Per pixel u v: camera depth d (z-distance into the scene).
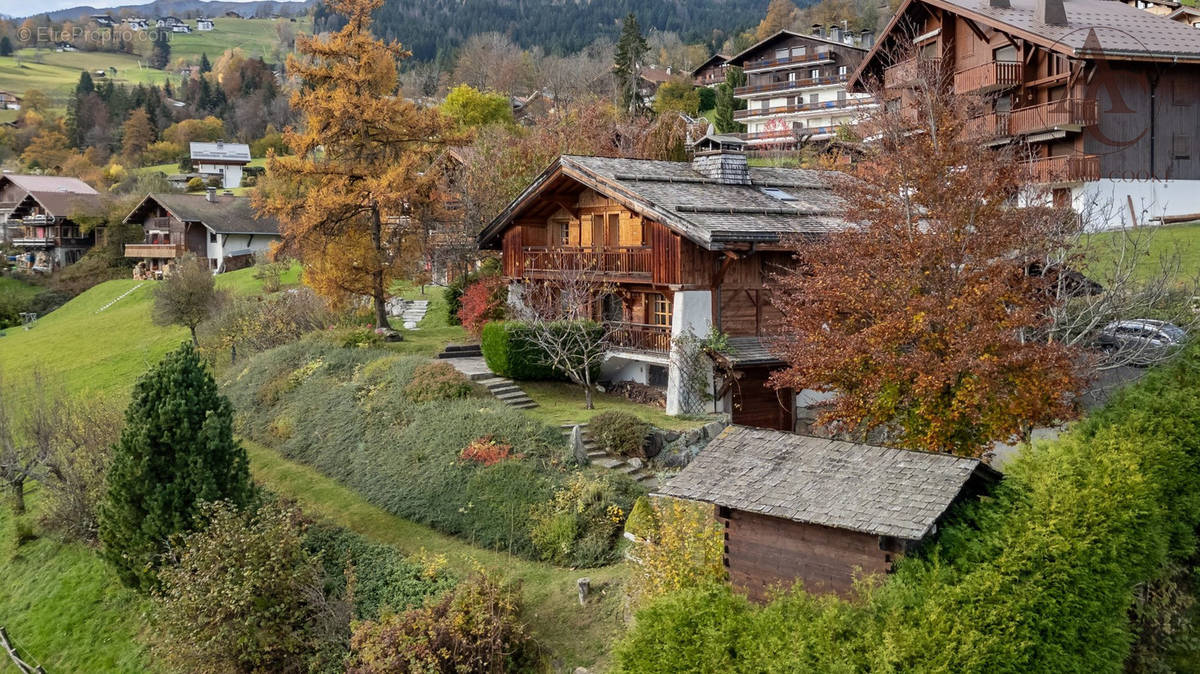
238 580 20.05
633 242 28.95
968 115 20.56
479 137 45.28
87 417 30.34
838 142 30.97
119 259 74.31
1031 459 14.01
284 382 32.31
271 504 23.33
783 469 14.55
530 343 28.78
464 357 32.16
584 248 29.64
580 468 22.83
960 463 13.47
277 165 31.94
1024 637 11.86
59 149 124.25
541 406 27.36
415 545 22.22
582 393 29.25
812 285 18.02
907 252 16.72
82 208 79.06
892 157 17.84
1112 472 13.52
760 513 13.65
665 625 13.32
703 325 26.55
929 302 16.14
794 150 57.56
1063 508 12.88
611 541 20.64
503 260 33.62
